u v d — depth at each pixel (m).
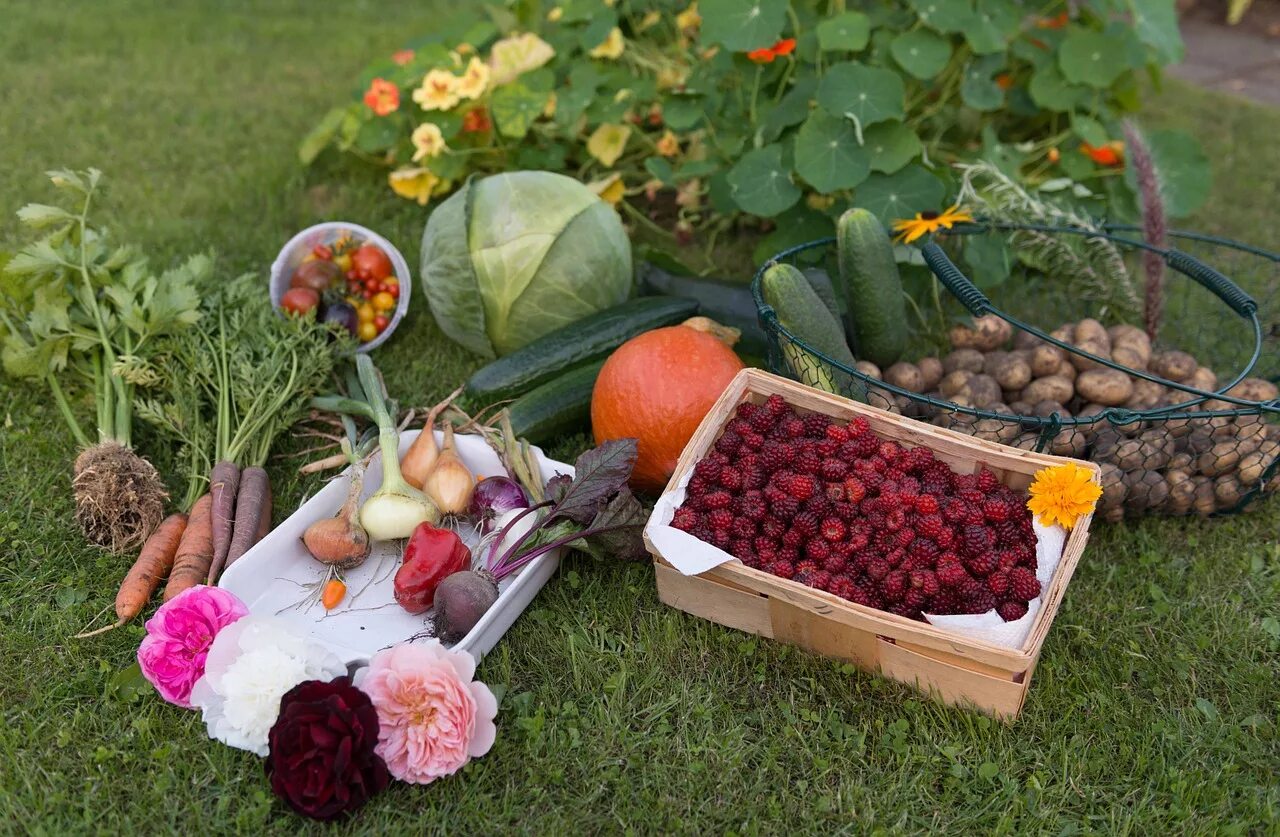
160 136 4.65
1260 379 2.88
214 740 2.09
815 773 2.06
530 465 2.62
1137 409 2.75
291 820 1.94
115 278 3.13
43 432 2.94
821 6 3.99
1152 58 4.12
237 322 2.96
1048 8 4.05
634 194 4.33
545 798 2.00
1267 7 6.35
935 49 3.66
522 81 3.91
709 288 3.24
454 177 3.97
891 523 2.20
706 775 2.05
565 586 2.48
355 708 1.86
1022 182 3.76
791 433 2.40
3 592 2.43
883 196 3.40
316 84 5.23
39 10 5.93
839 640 2.18
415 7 6.29
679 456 2.56
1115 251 3.19
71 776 2.02
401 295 3.35
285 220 4.07
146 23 5.82
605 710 2.16
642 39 4.44
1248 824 1.96
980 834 1.96
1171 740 2.12
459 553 2.28
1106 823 1.97
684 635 2.35
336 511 2.54
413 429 3.02
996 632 1.99
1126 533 2.67
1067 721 2.16
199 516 2.52
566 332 3.01
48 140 4.54
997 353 2.91
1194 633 2.38
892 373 2.90
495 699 2.01
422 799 1.99
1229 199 4.33
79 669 2.24
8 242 3.83
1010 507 2.21
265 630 2.02
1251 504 2.70
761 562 2.21
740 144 3.72
